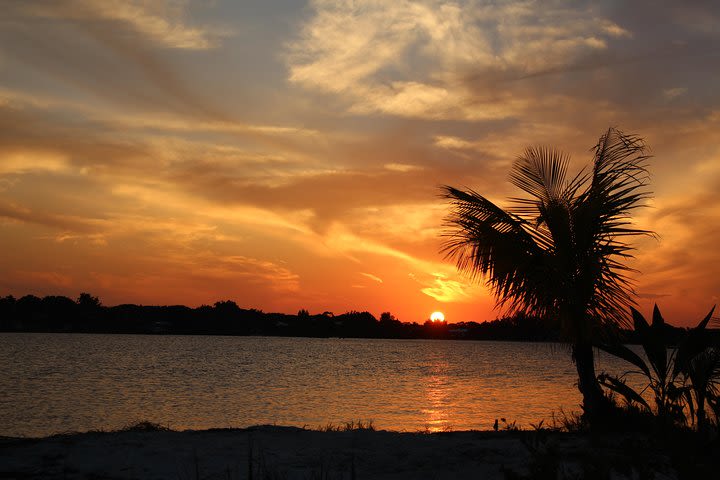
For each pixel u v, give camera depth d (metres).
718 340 8.38
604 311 11.84
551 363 89.75
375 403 30.30
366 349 160.12
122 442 9.72
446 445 9.55
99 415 25.11
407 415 24.89
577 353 11.98
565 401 30.89
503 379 50.25
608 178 12.30
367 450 9.38
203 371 59.56
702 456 4.90
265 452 9.13
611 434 9.90
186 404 29.88
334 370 64.75
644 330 9.09
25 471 7.90
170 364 70.94
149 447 9.38
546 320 12.27
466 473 7.82
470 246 12.66
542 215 12.15
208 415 25.38
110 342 151.62
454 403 30.05
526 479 4.65
